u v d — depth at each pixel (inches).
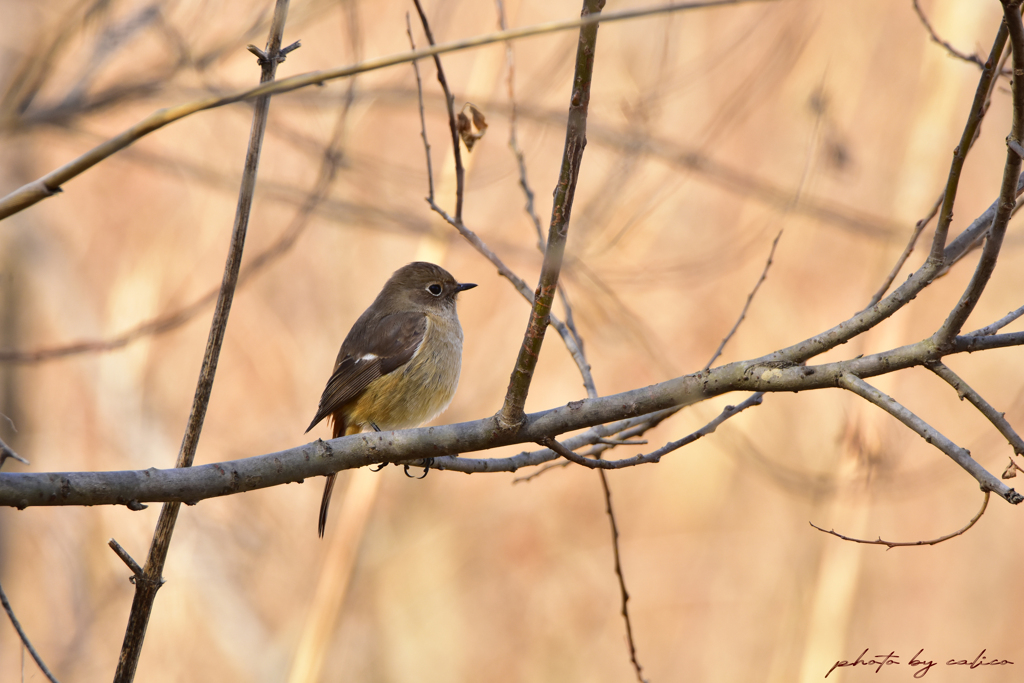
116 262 665.0
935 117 523.2
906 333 512.4
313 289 676.7
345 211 391.2
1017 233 431.5
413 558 655.1
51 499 159.2
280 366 666.2
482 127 243.3
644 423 221.6
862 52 585.3
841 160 431.2
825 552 531.2
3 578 525.0
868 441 474.3
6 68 415.2
